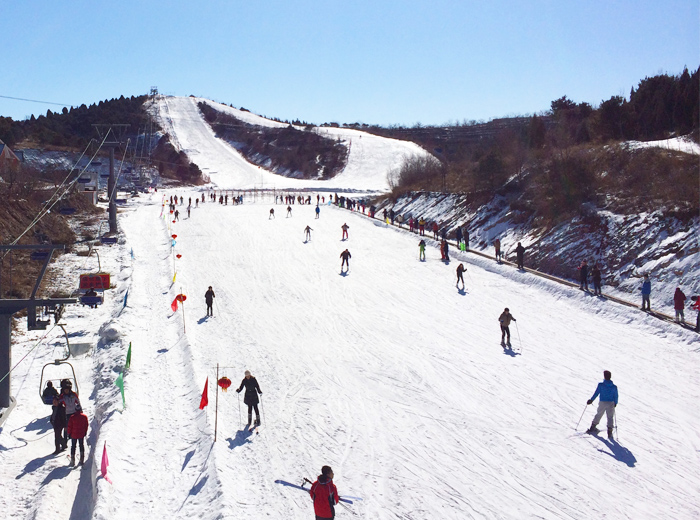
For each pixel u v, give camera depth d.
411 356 21.45
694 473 13.34
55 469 13.84
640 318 24.56
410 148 129.88
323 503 10.01
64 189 60.34
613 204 34.34
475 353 21.77
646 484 12.86
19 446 15.02
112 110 163.75
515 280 32.97
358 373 19.73
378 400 17.47
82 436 14.07
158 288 32.12
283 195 89.38
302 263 38.88
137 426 15.53
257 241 46.84
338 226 54.28
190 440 14.85
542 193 40.03
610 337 23.44
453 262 38.50
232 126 168.62
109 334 23.02
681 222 29.12
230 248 43.97
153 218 61.38
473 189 50.97
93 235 48.59
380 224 53.53
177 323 25.61
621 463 13.79
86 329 24.92
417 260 39.47
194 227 54.00
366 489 12.48
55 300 17.08
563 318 26.25
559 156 41.31
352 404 17.16
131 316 25.80
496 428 15.64
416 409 16.84
